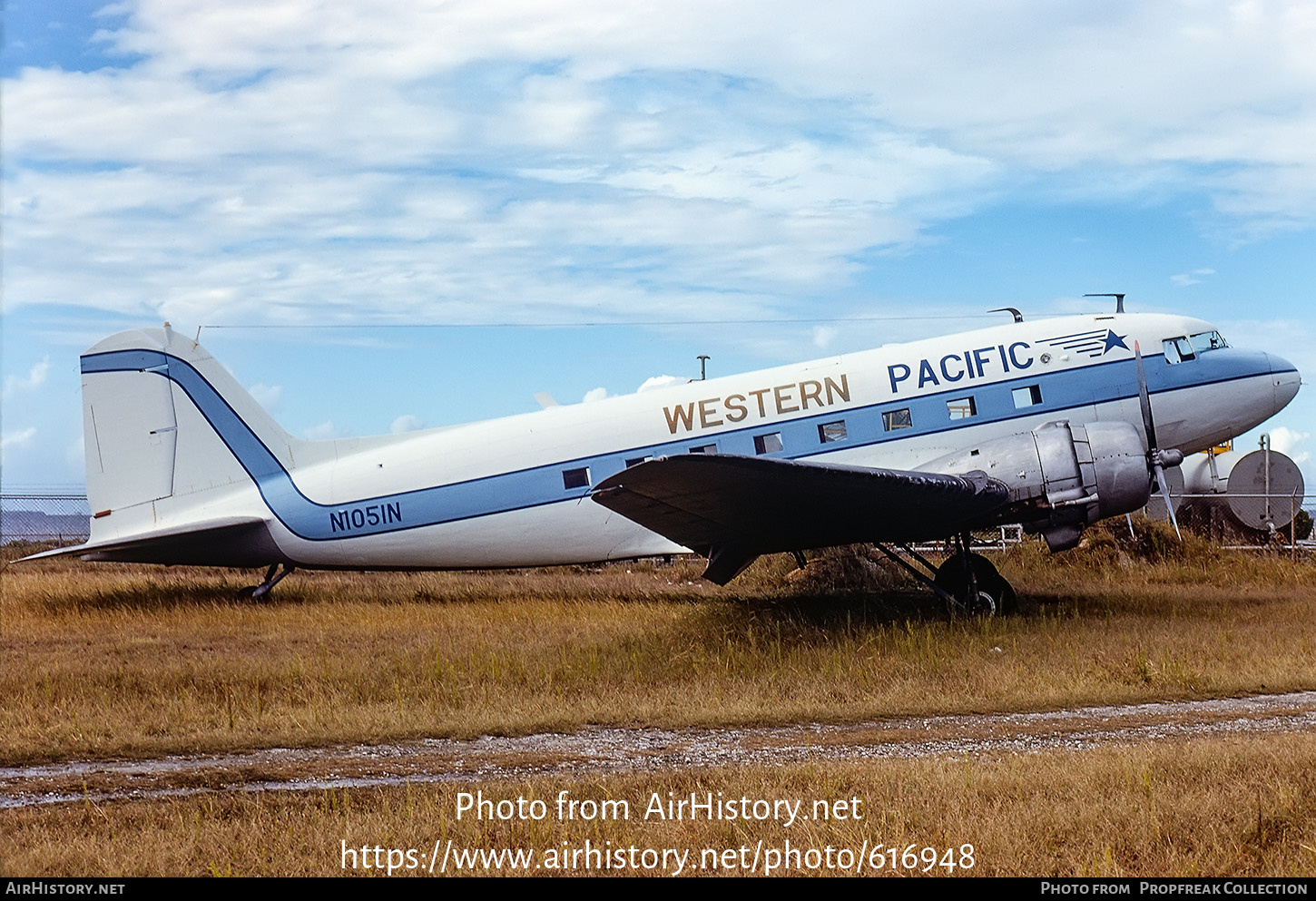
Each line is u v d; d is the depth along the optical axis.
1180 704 9.79
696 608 16.55
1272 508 25.16
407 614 16.14
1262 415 16.77
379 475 17.47
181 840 6.13
